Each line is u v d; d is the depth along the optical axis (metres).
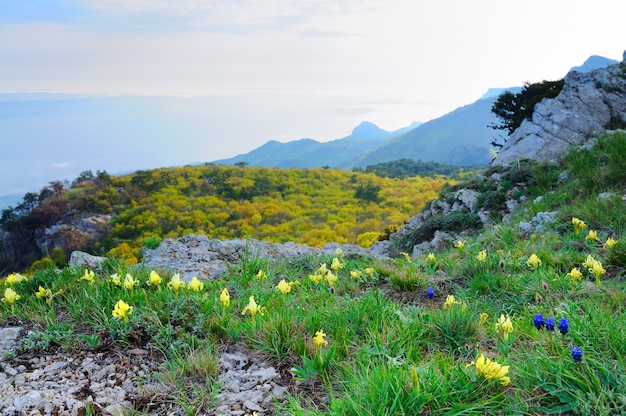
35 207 96.06
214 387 3.27
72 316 4.56
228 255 9.16
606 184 10.48
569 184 11.47
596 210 8.24
